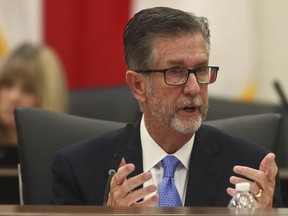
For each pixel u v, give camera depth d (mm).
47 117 5668
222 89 10391
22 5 10359
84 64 10406
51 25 10367
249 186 4223
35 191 5535
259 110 7793
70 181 5172
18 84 8203
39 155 5574
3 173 6480
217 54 10328
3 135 8266
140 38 5008
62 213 3385
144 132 5172
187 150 5121
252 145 5277
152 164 5094
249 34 10359
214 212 3498
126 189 4367
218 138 5266
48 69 8258
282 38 10531
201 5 10234
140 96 5125
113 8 10344
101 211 3500
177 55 4863
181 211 3531
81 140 5594
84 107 8656
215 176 5078
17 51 8312
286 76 10523
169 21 4926
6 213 3377
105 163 5191
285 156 8258
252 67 10398
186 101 4859
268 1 10523
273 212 3520
